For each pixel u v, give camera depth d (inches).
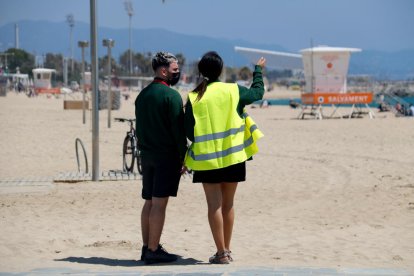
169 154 610.9
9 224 850.8
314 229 824.3
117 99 4335.6
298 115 3735.2
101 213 936.9
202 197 1064.8
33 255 668.1
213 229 603.8
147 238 634.2
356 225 847.7
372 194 1088.8
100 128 2630.4
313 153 1765.5
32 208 970.1
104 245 723.4
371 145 1964.8
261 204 1015.6
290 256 663.8
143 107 611.2
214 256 614.5
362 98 3405.5
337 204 1006.4
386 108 4097.0
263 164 1531.7
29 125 2775.6
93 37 1232.2
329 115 3705.7
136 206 990.4
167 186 611.5
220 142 584.1
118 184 1208.2
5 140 2118.6
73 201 1026.1
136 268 579.5
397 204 994.1
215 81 597.3
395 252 682.8
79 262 627.5
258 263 615.2
